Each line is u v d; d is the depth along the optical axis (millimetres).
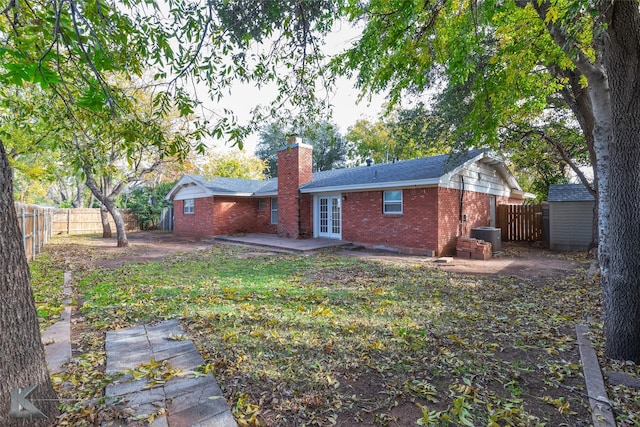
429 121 11953
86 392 2623
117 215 13242
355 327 4035
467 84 8898
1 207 1999
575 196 12391
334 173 16219
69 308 4879
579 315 4629
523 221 14242
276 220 17141
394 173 12328
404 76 5324
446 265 8891
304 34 3955
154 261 9500
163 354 3334
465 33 4645
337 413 2400
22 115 5203
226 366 3068
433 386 2734
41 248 12055
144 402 2490
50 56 3117
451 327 4129
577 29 2963
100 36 3051
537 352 3416
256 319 4336
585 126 8797
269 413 2389
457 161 10672
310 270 8039
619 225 3199
